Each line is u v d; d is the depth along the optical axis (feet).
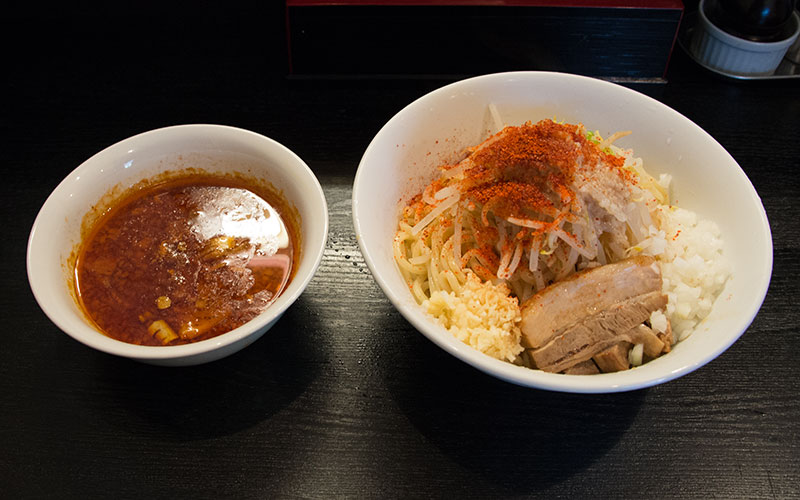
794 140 1.82
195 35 2.02
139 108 1.86
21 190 1.66
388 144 1.47
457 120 1.59
